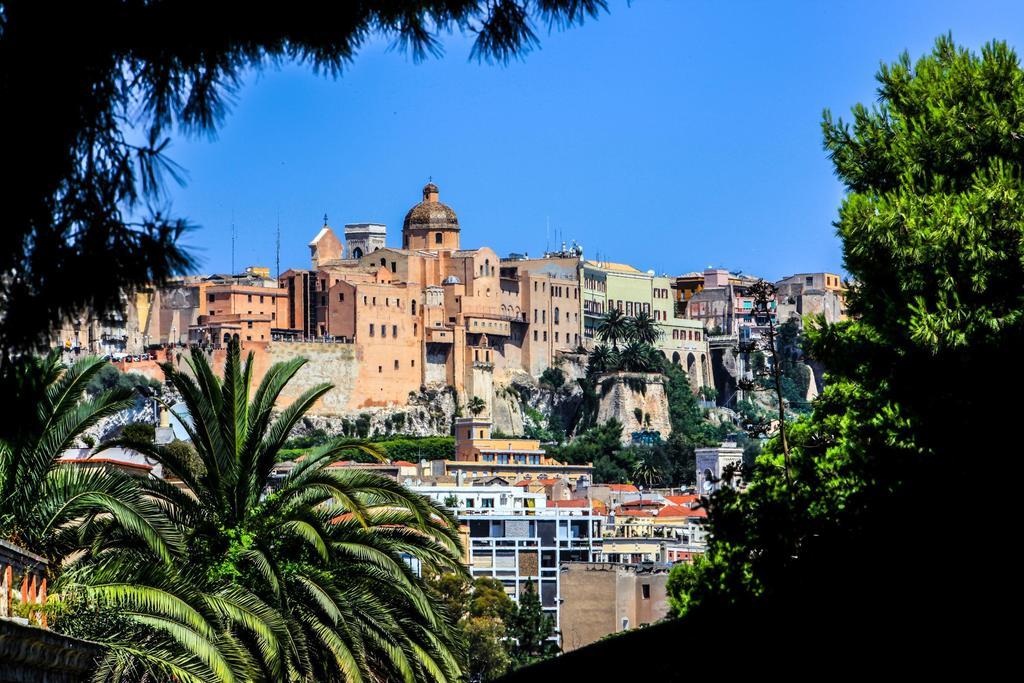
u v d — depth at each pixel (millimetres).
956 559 47906
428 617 79000
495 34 31172
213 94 29156
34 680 52406
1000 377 66438
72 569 66000
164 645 66188
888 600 45438
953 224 68062
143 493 78062
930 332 67438
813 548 72812
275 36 29547
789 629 46000
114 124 28859
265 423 78562
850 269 73562
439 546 84062
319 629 74875
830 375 99500
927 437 68250
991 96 75875
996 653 39406
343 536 79188
